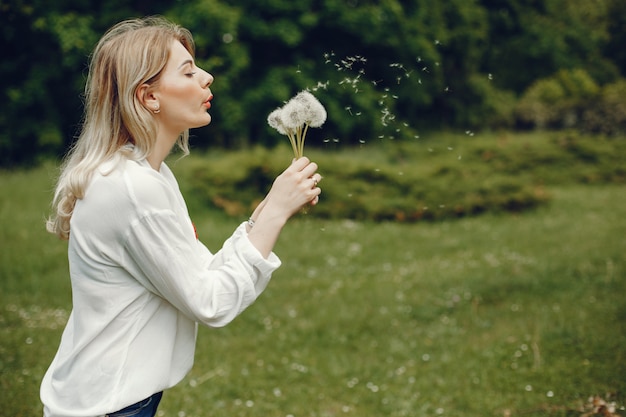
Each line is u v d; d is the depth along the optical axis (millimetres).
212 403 4035
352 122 16016
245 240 1918
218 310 1858
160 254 1829
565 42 24500
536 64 23750
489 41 22797
